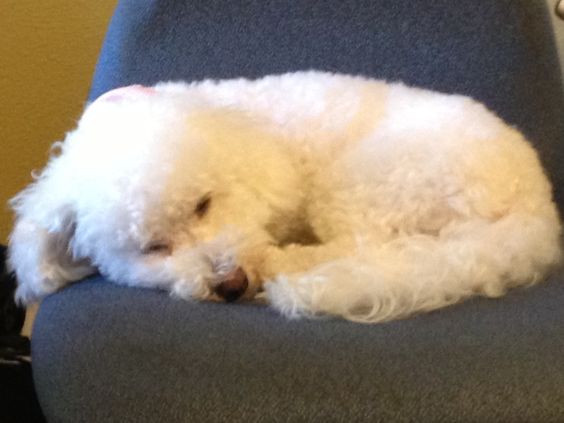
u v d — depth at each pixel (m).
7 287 0.67
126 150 0.58
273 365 0.42
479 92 0.75
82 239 0.60
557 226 0.60
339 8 0.78
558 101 0.74
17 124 0.94
